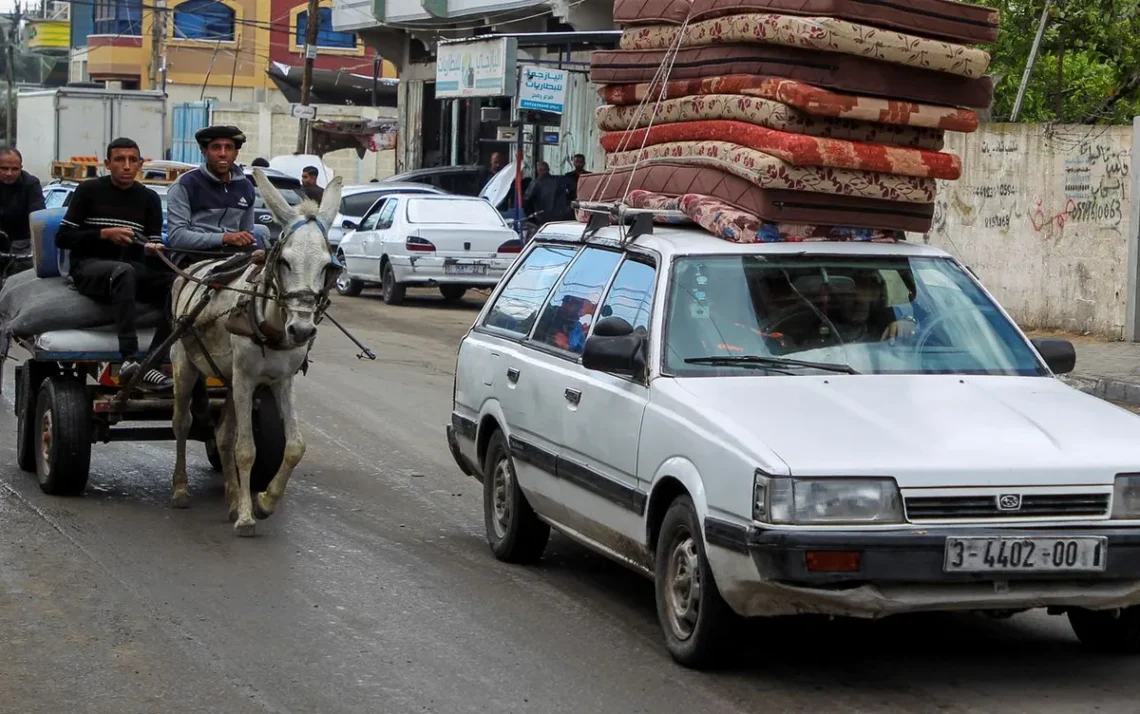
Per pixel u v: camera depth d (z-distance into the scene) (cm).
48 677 613
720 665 615
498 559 821
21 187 1249
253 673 620
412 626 690
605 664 631
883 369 663
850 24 692
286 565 806
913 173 713
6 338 1013
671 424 621
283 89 5353
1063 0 2234
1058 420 611
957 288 714
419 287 2761
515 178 2869
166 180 1852
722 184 728
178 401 939
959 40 732
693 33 758
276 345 841
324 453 1155
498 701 584
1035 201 1956
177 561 811
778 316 676
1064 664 636
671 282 681
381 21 3650
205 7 5984
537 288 818
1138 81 2278
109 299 955
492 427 834
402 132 3956
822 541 548
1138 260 1792
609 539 694
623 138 827
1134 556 566
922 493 557
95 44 6019
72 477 962
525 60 3036
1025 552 557
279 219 820
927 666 631
